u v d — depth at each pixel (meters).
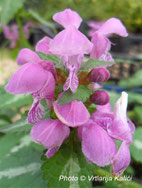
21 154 0.06
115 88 0.15
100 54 0.05
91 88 0.05
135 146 0.08
